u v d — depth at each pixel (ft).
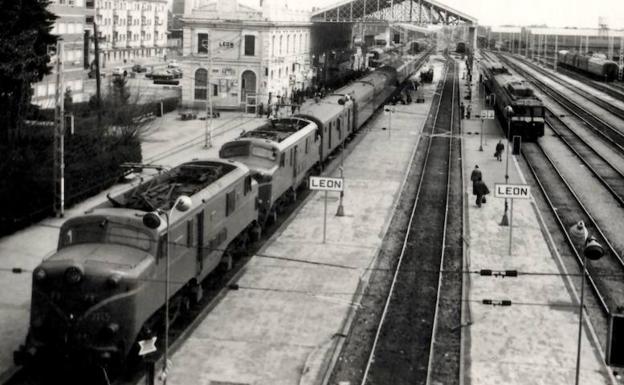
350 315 67.92
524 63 480.23
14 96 121.08
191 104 229.86
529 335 64.39
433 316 69.92
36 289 51.96
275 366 56.95
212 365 56.65
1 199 91.40
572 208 113.60
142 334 54.80
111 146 127.65
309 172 126.52
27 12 124.67
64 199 105.50
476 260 85.92
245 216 81.00
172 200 63.05
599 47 576.61
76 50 217.97
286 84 251.19
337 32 359.46
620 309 43.24
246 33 222.89
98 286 50.90
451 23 316.19
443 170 144.46
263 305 69.72
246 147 95.50
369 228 99.35
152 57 463.83
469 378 55.98
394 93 268.82
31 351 51.57
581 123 212.02
